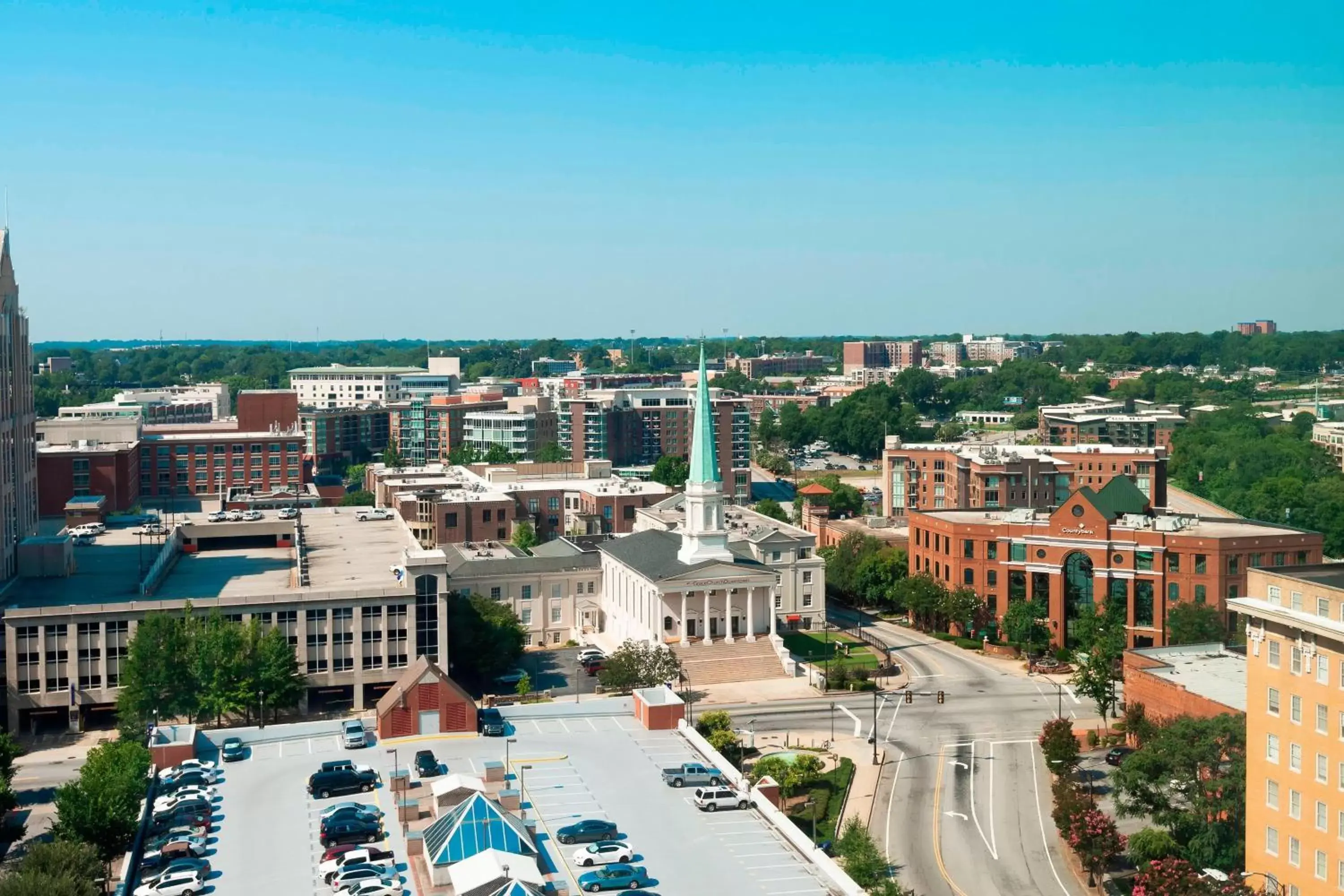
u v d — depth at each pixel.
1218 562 195.88
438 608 177.38
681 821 105.12
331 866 94.31
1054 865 126.06
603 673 179.62
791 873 95.19
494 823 95.31
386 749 122.94
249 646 162.38
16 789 143.25
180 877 91.75
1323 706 104.12
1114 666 189.25
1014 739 164.62
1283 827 108.06
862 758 157.25
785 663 198.12
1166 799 123.31
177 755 121.19
